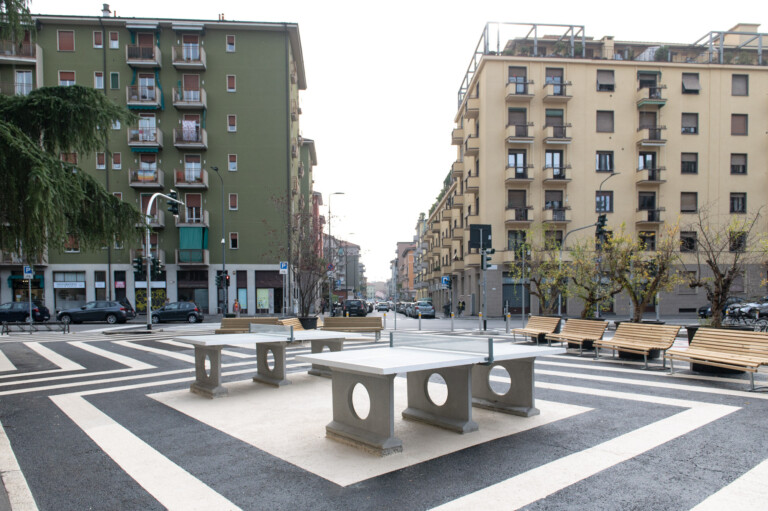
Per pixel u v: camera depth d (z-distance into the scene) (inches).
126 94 1407.5
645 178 1398.9
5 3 423.8
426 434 205.0
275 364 323.3
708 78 1460.4
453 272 1812.3
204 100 1423.5
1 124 352.5
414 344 234.8
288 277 1196.5
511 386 238.8
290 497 147.7
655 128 1418.6
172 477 166.2
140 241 526.3
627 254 560.7
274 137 1461.6
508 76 1428.4
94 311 1115.3
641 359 407.2
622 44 1578.5
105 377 368.2
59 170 389.7
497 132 1418.6
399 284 5108.3
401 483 155.6
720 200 1445.6
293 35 1505.9
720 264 1253.7
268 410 254.4
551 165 1430.9
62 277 1407.5
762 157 1464.1
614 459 173.9
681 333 681.6
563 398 266.7
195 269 1441.9
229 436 210.7
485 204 1417.3
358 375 196.9
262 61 1465.3
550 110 1428.4
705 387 290.4
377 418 187.6
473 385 253.6
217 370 292.5
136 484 161.0
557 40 1550.2
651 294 539.8
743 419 220.7
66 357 489.4
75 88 447.2
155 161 1435.8
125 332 807.1
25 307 1156.5
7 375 385.7
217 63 1454.2
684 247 1280.8
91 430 224.5
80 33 1411.2
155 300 1422.2
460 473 162.9
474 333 739.4
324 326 557.0
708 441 191.6
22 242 417.1
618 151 1439.5
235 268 1444.4
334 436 202.2
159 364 434.0
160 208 1425.9
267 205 1451.8
